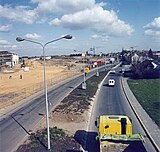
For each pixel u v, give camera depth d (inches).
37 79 3887.8
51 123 1353.3
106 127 926.4
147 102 1860.2
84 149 965.2
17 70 5595.5
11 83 3484.3
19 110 1760.6
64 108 1713.8
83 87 2613.2
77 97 2138.3
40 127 1296.8
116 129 922.7
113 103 1889.8
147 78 3563.0
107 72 4699.8
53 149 956.6
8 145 1061.1
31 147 992.9
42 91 2642.7
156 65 3671.3
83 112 1587.1
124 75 3986.2
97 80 3452.3
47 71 5251.0
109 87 2795.3
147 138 1090.1
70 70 5408.5
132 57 5516.7
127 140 834.8
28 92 2605.8
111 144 837.2
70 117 1465.3
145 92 2345.0
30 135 1170.6
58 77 4084.6
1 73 4948.3
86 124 1320.1
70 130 1216.2
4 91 2763.3
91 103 1893.5
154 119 1373.0
